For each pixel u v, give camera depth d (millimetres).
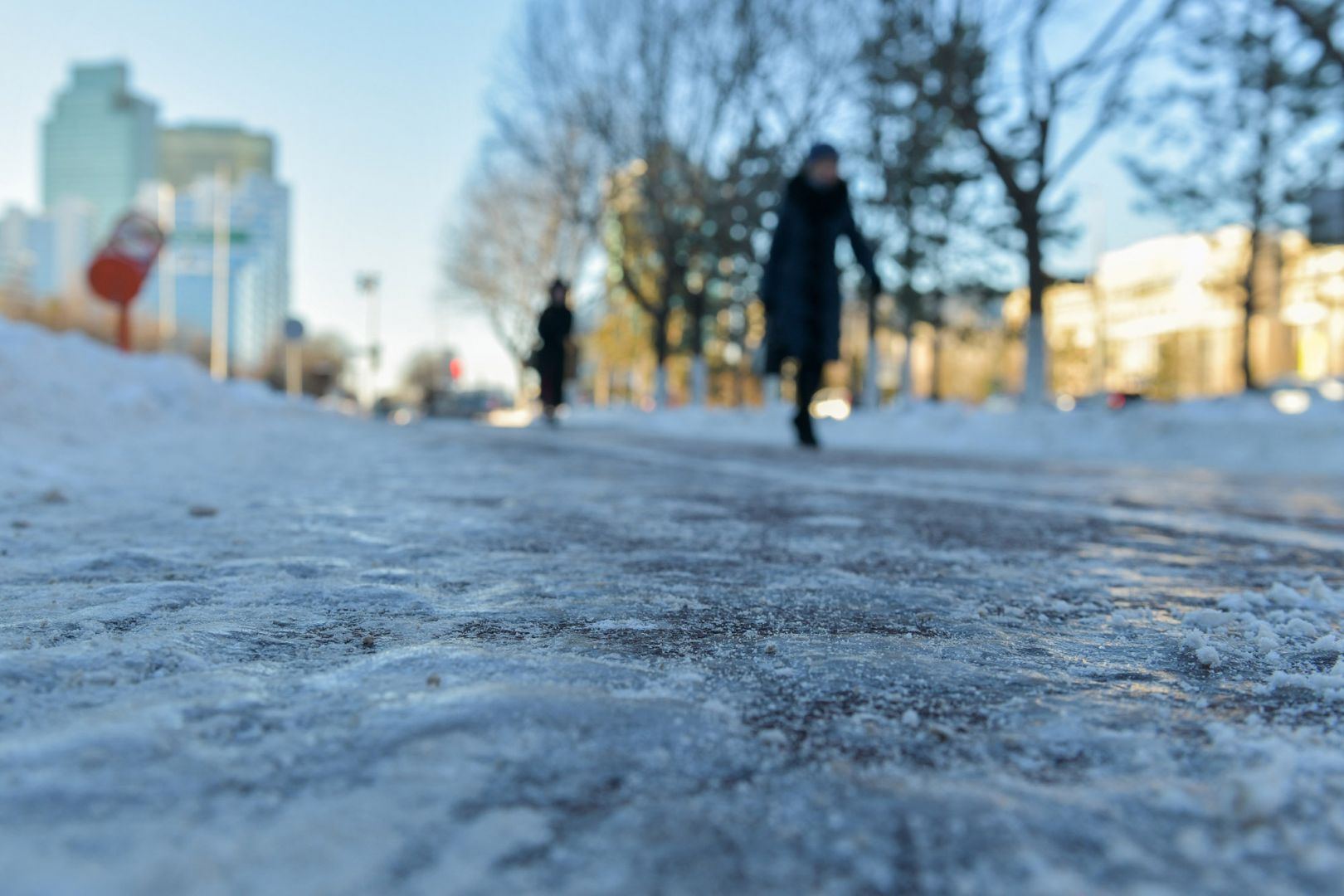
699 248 26938
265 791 864
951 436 13492
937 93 15414
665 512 3529
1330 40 12641
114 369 9344
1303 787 928
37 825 778
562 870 743
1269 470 9211
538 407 45031
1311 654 1548
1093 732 1122
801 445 9562
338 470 5246
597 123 24984
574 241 36156
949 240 28250
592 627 1629
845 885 733
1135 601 2053
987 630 1704
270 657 1364
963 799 901
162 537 2625
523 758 962
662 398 27859
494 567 2256
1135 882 741
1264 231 27000
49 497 3361
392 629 1573
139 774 888
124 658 1285
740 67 23000
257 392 18203
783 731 1104
